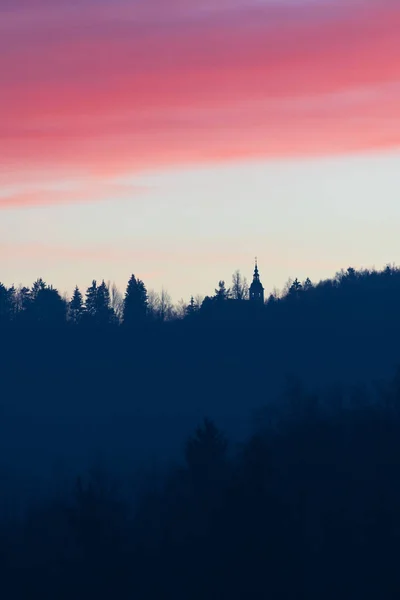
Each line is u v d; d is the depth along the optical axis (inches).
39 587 6299.2
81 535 6008.9
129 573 5826.8
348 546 6151.6
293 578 5625.0
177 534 6063.0
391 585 5861.2
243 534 5703.7
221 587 5570.9
